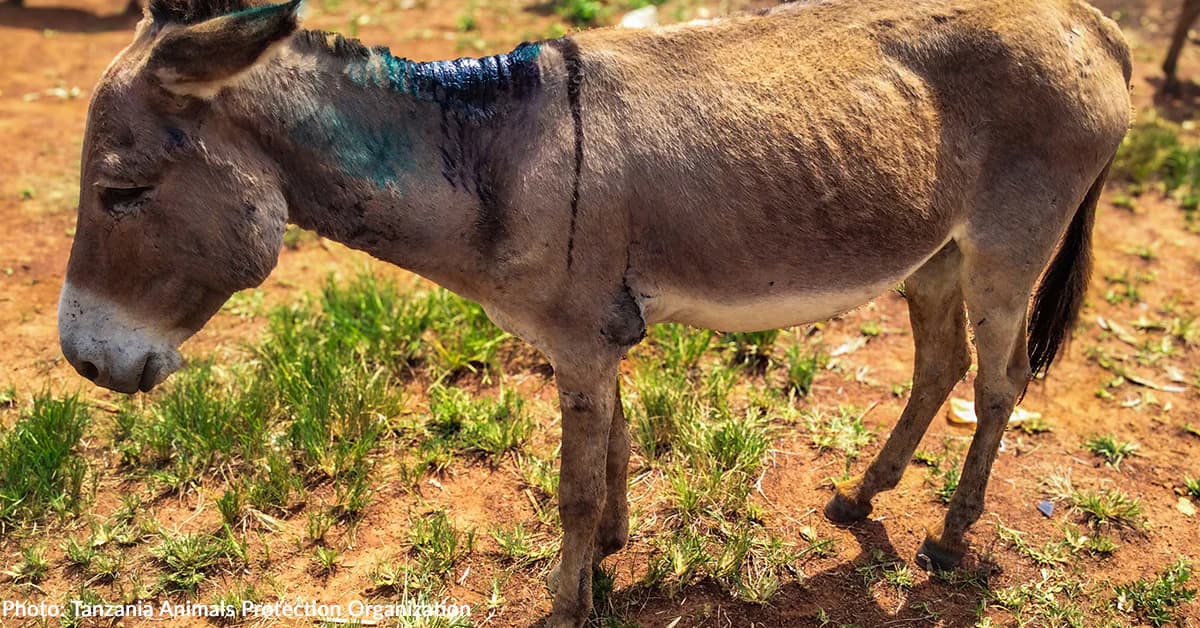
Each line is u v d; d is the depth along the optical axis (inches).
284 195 78.6
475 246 80.7
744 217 82.2
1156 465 110.3
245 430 111.7
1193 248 147.4
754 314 86.7
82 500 104.7
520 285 81.2
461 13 239.9
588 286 81.4
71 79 206.1
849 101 83.5
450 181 79.3
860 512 103.0
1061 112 86.9
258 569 99.0
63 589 97.0
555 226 79.7
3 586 97.0
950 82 86.2
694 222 81.8
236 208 76.6
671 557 98.2
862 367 124.2
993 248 89.0
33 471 104.9
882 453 101.8
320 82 77.5
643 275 83.1
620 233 81.0
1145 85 205.6
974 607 95.5
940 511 104.7
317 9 245.0
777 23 85.9
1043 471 109.2
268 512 104.2
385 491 106.7
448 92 79.4
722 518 102.4
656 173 80.8
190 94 73.8
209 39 71.1
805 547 100.8
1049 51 86.9
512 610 95.3
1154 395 119.8
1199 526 103.1
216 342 127.1
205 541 100.6
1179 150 170.9
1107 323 131.0
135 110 74.5
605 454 86.3
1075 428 115.1
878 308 135.1
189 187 75.9
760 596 95.6
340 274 141.0
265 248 77.9
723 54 83.7
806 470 109.3
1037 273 90.4
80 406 113.8
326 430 111.0
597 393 84.0
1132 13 238.8
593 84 80.9
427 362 123.7
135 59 75.3
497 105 79.7
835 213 83.4
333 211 79.0
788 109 82.6
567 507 86.9
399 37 223.8
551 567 98.5
